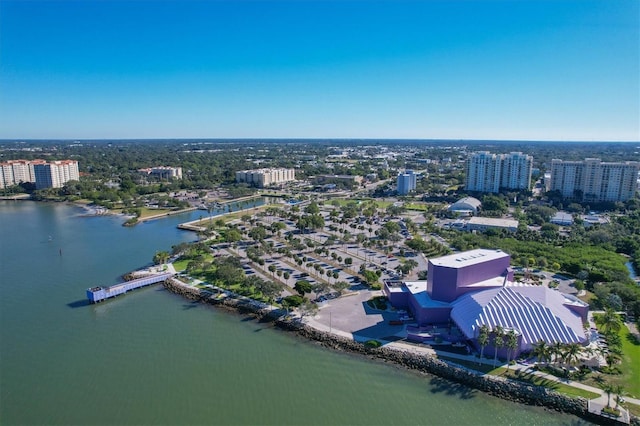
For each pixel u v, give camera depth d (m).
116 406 108.31
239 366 125.12
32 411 106.62
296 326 146.00
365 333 140.12
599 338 133.12
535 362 120.88
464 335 131.50
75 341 140.38
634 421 98.88
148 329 148.25
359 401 109.69
